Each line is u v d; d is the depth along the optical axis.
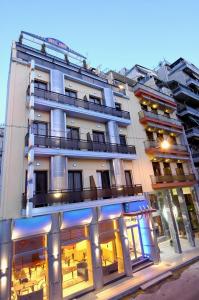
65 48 17.72
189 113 24.86
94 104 14.84
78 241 10.12
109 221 11.70
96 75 17.95
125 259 11.01
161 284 9.65
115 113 16.03
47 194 10.19
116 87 18.70
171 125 21.14
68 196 10.81
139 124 18.66
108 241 11.20
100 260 10.17
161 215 17.00
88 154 12.73
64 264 10.31
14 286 8.53
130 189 14.00
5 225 8.28
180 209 18.38
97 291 9.37
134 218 13.42
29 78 12.76
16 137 10.86
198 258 12.53
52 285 8.55
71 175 12.45
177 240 13.84
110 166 14.45
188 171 21.48
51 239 9.21
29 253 8.69
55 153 11.25
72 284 9.75
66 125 13.38
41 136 11.55
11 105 11.36
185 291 8.60
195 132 23.97
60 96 12.95
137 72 27.73
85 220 10.47
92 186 12.24
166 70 31.36
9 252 8.09
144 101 20.36
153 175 17.17
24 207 9.61
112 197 13.07
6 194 9.55
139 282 9.80
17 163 10.38
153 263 12.06
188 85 28.28
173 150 19.88
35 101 11.59
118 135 15.55
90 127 14.66
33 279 9.19
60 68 14.87
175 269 11.18
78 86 15.36
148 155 17.73
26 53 13.60
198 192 20.52
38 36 16.11
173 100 23.94
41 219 9.14
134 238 13.02
